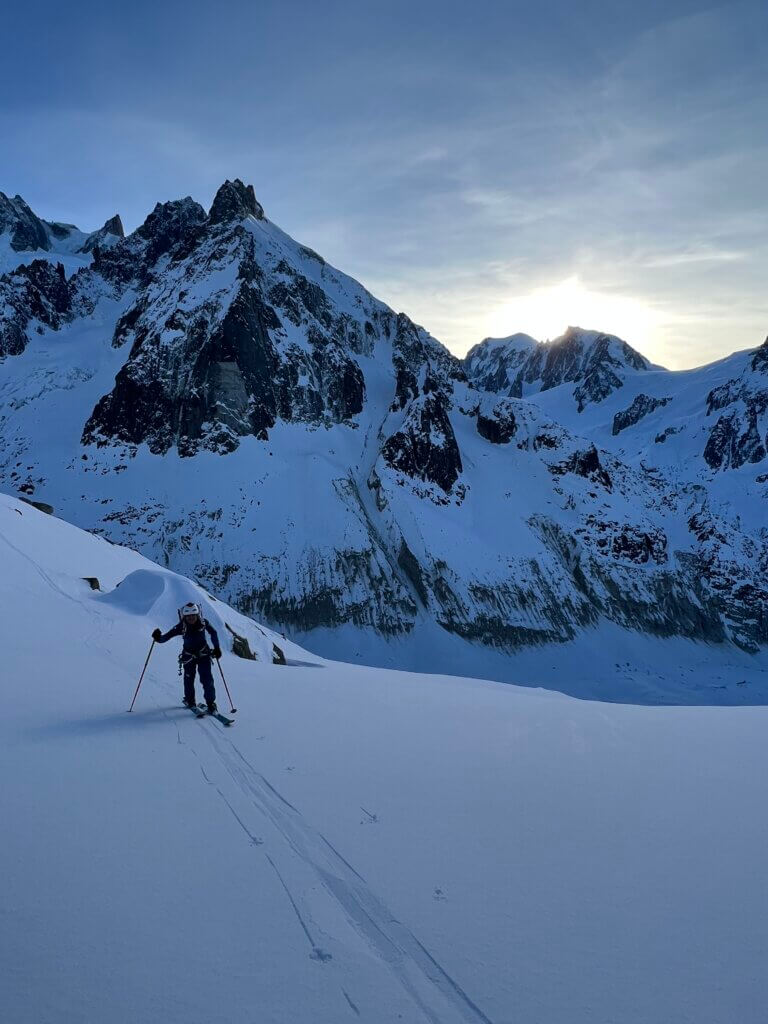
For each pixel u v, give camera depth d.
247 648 21.39
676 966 3.53
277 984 3.23
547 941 3.76
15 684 9.85
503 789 6.62
